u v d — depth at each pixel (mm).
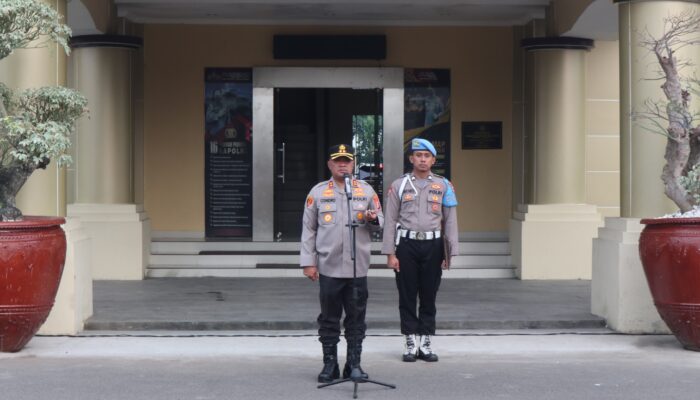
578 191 13336
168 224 14656
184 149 14672
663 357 8234
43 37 9195
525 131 13945
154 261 13641
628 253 9320
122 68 13227
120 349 8562
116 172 13180
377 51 14602
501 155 14773
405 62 14750
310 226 7316
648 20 9445
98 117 13102
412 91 14766
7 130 7840
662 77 8969
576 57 13289
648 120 9438
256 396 6809
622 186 9734
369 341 9031
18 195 9250
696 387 7094
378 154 14820
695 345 8336
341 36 14586
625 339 9086
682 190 8531
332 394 6895
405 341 8305
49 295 8031
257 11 13742
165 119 14656
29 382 7184
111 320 9539
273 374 7547
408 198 7930
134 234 12984
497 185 14781
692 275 7949
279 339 9094
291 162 15016
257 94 14641
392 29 14742
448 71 14773
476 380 7332
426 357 8047
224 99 14672
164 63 14625
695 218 7973
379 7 13391
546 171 13305
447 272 13359
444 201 7984
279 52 14555
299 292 11727
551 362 8039
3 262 7711
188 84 14656
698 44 9422
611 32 12859
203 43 14648
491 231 14789
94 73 13102
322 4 13172
